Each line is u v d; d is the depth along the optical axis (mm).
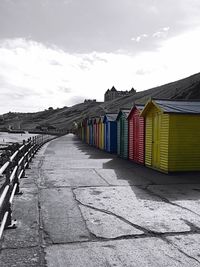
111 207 7684
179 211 7359
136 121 17531
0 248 5246
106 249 5207
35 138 22578
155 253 5051
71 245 5367
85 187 10070
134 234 5867
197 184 10758
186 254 5016
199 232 5988
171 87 112062
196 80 92938
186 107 14156
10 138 74812
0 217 5902
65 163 16516
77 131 66188
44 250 5168
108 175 12531
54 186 10188
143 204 7980
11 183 7023
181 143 13328
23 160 11992
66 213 7168
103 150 27391
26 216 6934
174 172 13219
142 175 12688
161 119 13961
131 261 4770
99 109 157625
